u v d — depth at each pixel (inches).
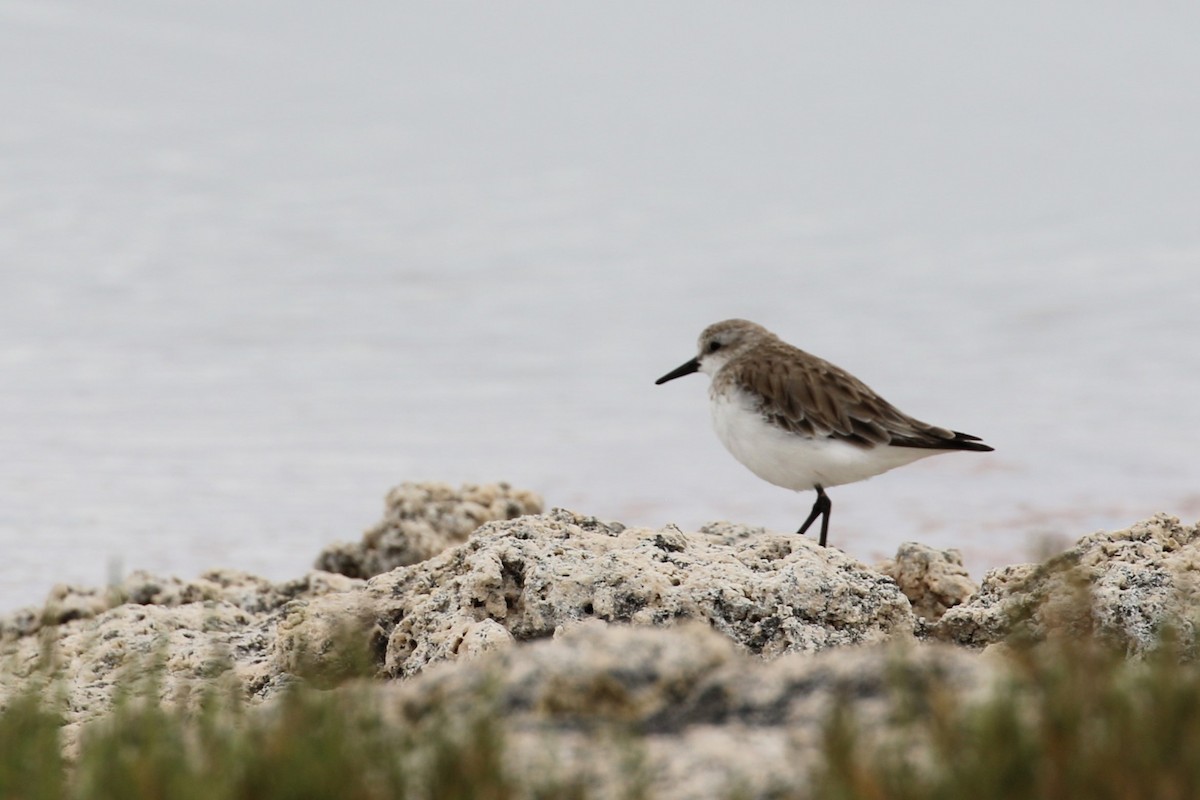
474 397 724.7
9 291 860.0
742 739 196.4
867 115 1505.9
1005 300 906.1
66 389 716.7
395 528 463.2
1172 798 171.8
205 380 737.6
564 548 320.5
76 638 360.5
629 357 793.6
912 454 421.1
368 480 612.7
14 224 973.8
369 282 913.5
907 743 185.8
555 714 207.9
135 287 878.4
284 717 201.5
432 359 780.0
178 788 185.9
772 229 1083.3
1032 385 745.0
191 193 1070.4
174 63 1433.3
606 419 695.1
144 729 205.3
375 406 706.8
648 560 311.6
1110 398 719.7
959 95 1605.6
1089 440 655.8
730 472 625.3
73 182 1070.4
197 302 856.3
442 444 657.6
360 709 201.9
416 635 313.7
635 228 1066.1
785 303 903.7
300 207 1063.6
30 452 631.8
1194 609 313.1
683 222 1088.8
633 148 1320.1
